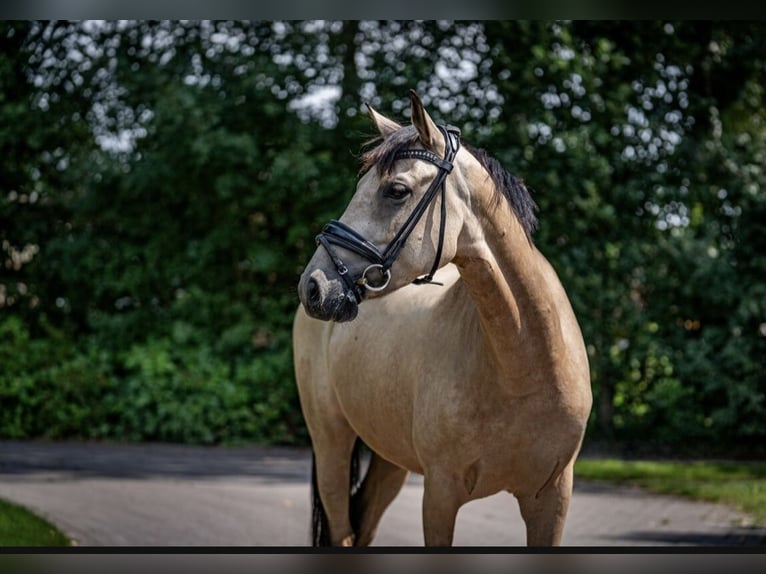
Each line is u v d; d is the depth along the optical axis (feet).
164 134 38.91
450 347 12.00
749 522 24.23
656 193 37.55
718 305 37.17
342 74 39.78
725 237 37.78
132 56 40.75
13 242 42.50
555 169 37.01
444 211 10.45
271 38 40.16
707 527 23.70
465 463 11.79
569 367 11.66
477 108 38.50
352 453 16.14
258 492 28.43
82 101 41.32
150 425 38.47
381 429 13.71
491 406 11.49
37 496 27.17
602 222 37.52
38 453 35.63
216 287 40.73
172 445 38.14
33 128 41.04
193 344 40.09
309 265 10.25
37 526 22.22
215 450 37.06
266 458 35.22
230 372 39.58
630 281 38.01
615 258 37.65
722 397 36.78
